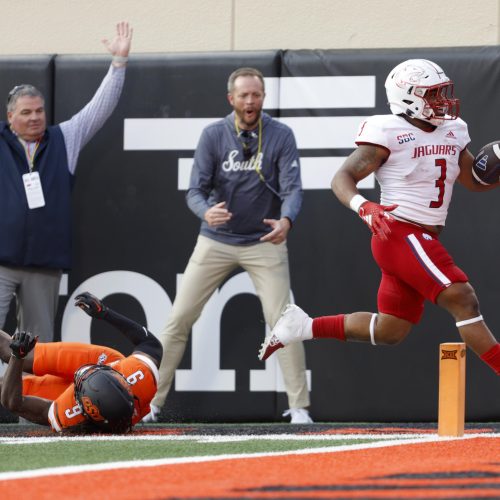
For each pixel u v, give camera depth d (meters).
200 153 21.03
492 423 20.59
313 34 23.34
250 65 22.41
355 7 23.23
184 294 21.11
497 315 21.52
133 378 16.16
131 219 22.56
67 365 16.83
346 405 21.77
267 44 23.47
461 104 21.88
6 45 23.92
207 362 22.09
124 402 15.30
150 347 16.58
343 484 9.63
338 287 21.94
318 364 21.84
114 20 23.86
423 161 15.71
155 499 8.66
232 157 20.84
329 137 22.11
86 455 12.34
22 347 15.49
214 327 22.11
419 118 15.73
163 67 22.64
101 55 22.98
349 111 22.11
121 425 15.45
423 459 11.80
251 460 11.68
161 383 21.12
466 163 16.72
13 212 21.19
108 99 21.91
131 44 23.78
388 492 9.05
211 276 21.11
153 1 23.80
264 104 22.31
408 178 15.72
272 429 17.89
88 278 22.55
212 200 21.33
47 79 22.89
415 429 17.80
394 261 15.64
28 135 21.36
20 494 9.00
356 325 16.50
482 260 21.61
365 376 21.77
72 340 22.44
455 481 9.83
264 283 20.88
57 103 22.91
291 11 23.42
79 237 22.61
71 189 22.02
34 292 21.42
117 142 22.66
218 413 21.98
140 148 22.62
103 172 22.66
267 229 21.03
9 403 16.08
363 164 15.62
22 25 23.98
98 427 15.67
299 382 20.94
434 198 15.78
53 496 8.86
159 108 22.61
